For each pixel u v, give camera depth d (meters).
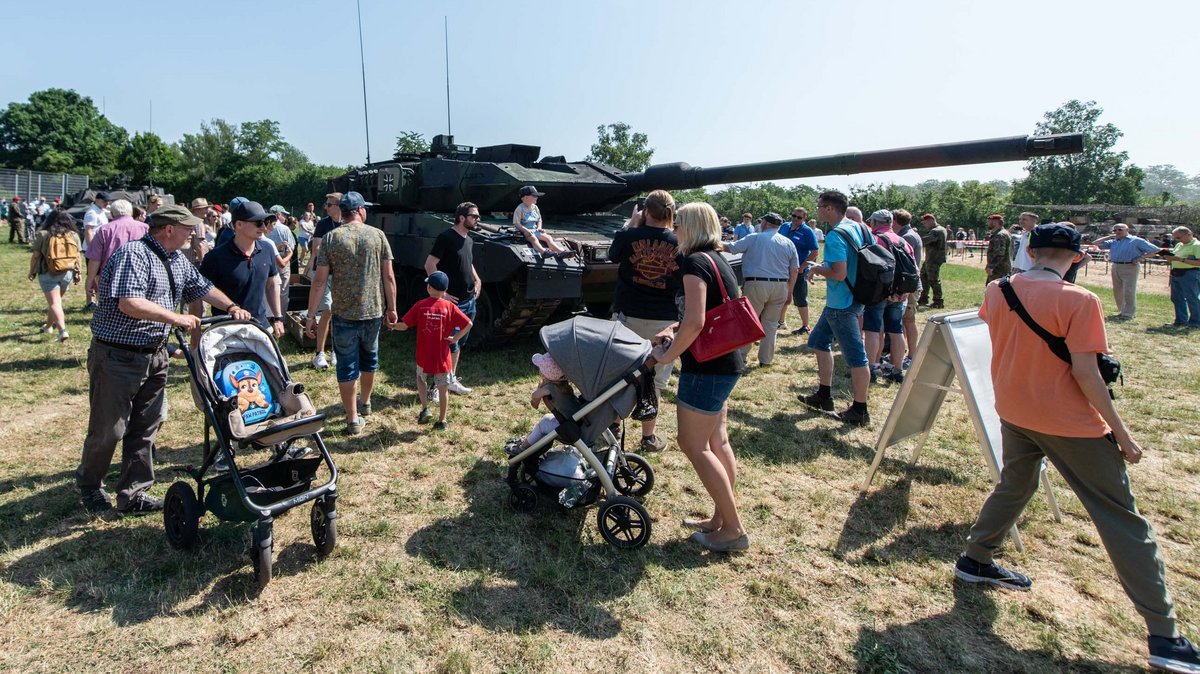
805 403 6.49
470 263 6.49
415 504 4.30
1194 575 3.69
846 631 3.15
